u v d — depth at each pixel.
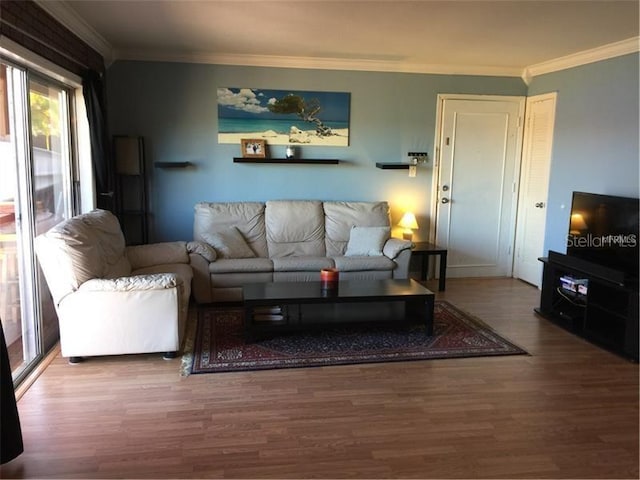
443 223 5.73
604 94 4.45
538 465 2.28
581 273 3.94
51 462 2.26
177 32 4.14
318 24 3.82
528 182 5.61
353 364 3.37
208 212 5.01
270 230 5.13
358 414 2.71
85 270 3.24
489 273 5.88
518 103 5.64
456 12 3.45
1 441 2.17
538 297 5.07
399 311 4.04
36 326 3.36
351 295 3.67
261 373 3.21
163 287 3.29
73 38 3.86
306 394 2.94
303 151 5.37
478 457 2.34
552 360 3.49
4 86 2.98
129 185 5.10
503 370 3.31
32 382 3.05
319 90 5.30
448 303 4.80
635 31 3.88
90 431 2.51
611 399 2.92
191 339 3.76
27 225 3.27
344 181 5.51
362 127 5.45
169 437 2.47
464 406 2.82
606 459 2.34
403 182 5.60
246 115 5.21
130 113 5.04
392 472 2.22
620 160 4.29
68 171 4.12
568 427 2.61
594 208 4.05
